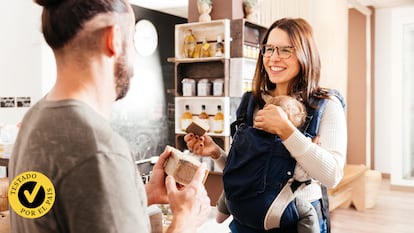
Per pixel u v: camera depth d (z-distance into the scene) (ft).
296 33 4.69
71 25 2.43
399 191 20.94
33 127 2.48
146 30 21.29
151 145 22.00
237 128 5.16
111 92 2.67
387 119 24.07
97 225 2.21
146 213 2.65
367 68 23.75
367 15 23.57
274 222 4.46
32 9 15.34
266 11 14.26
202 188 3.09
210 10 12.72
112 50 2.53
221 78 12.41
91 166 2.25
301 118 4.53
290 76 4.77
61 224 2.32
